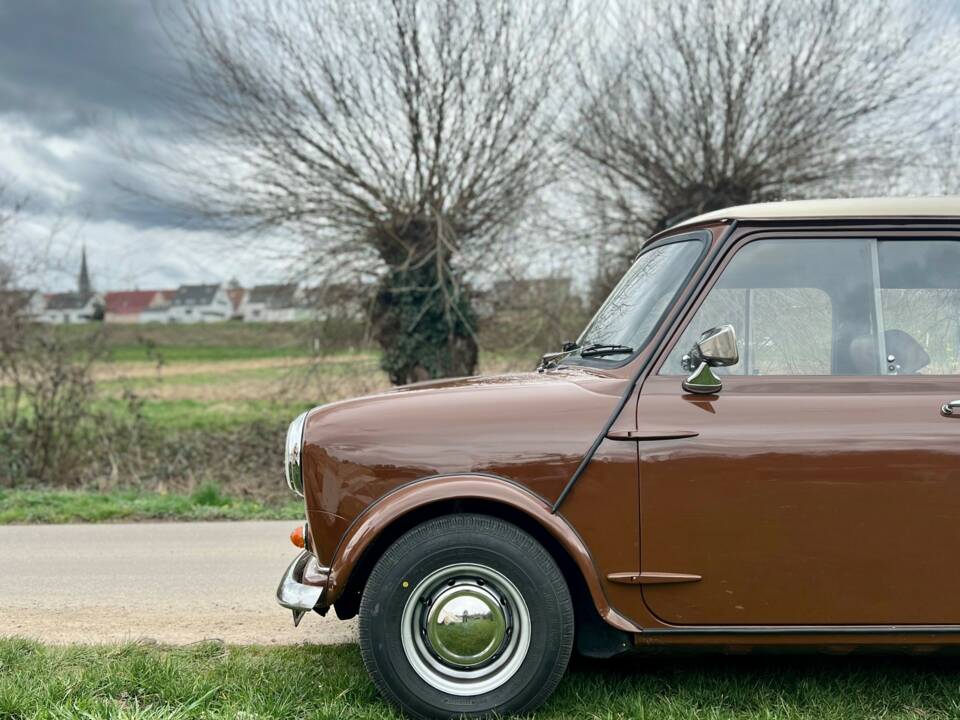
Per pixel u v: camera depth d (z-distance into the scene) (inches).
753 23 551.8
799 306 141.3
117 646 170.6
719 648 136.1
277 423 597.6
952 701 140.3
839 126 555.2
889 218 142.8
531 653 133.2
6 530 311.4
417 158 518.3
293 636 183.8
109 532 306.5
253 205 516.4
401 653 133.3
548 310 553.9
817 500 132.6
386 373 564.4
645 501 133.6
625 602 134.3
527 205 534.0
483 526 134.0
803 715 135.7
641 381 138.3
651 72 563.2
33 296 466.0
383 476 135.9
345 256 529.0
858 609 132.8
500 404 139.3
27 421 460.4
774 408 135.3
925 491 132.1
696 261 143.5
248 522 328.5
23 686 142.2
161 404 663.1
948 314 140.5
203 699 139.0
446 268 525.0
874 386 137.4
